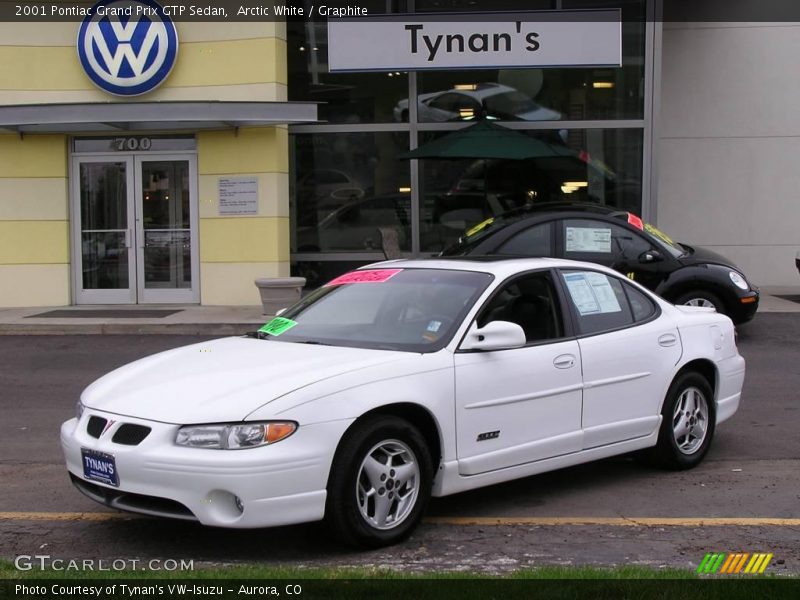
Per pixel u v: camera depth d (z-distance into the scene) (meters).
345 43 15.80
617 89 17.03
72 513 5.87
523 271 6.03
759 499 6.08
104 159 16.08
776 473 6.71
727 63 18.73
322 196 17.44
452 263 6.27
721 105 18.78
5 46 15.72
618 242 11.88
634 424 6.29
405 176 17.34
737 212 18.92
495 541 5.24
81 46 15.57
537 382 5.70
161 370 5.42
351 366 5.09
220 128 15.63
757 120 18.78
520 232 11.72
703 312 7.13
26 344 12.79
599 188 17.16
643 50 16.88
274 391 4.81
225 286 15.89
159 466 4.66
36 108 14.52
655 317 6.62
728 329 7.17
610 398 6.12
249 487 4.57
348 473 4.84
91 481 4.99
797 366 10.71
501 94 17.22
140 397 5.02
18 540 5.34
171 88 15.77
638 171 17.09
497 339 5.42
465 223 17.31
